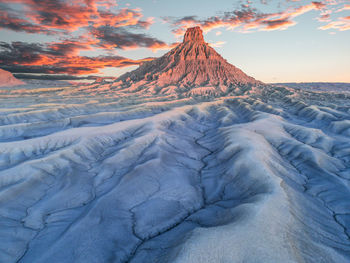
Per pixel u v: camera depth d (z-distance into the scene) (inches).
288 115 3176.7
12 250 724.0
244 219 634.2
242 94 5260.8
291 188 960.3
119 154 1501.0
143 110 3393.2
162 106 3754.9
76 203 1020.5
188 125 2672.2
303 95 5182.1
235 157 1338.6
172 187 1139.9
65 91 6707.7
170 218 898.1
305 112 3169.3
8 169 1189.7
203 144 1971.0
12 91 6717.5
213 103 3944.4
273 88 6048.2
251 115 2957.7
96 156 1583.4
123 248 730.8
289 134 2101.4
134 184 1127.6
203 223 803.4
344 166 1343.5
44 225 865.5
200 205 1013.2
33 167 1227.2
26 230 827.4
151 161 1376.7
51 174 1252.5
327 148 1713.8
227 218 718.5
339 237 681.0
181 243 567.5
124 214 911.7
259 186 961.5
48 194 1101.1
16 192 1029.8
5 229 813.2
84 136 1761.8
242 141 1553.9
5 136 2087.8
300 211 768.9
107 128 2064.5
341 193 979.9
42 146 1605.6
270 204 727.1
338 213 851.4
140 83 6697.8
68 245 727.1
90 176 1264.8
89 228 808.9
